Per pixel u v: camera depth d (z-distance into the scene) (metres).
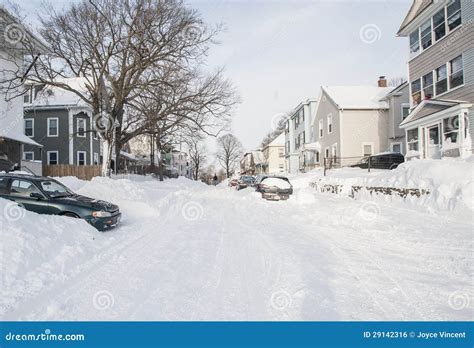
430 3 18.38
